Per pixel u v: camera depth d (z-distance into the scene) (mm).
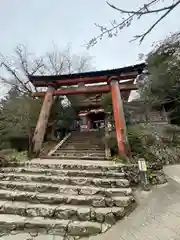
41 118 7664
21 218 2992
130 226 2770
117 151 7145
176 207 3299
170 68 7160
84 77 8273
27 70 13930
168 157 6887
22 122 9008
